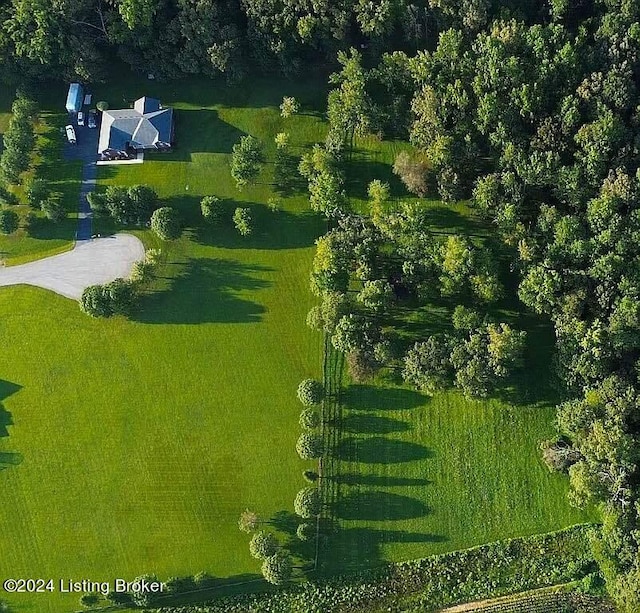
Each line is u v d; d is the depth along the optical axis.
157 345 102.62
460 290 95.19
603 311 87.81
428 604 92.44
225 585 95.12
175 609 95.19
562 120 90.62
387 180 104.31
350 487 96.19
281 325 101.56
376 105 101.75
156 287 104.44
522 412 95.44
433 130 95.75
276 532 96.06
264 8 100.00
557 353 90.56
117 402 101.50
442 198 99.12
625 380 86.19
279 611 94.00
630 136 89.31
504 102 93.38
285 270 103.38
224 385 100.62
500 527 93.19
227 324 102.38
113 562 97.06
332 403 98.31
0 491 100.19
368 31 99.94
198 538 96.69
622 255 86.06
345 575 94.06
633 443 83.12
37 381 103.00
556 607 90.25
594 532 88.69
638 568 83.19
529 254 91.06
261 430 98.81
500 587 91.88
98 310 99.88
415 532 94.25
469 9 95.25
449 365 91.69
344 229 97.94
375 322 99.19
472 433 95.69
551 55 93.62
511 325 97.25
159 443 99.81
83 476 99.69
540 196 95.50
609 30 92.31
